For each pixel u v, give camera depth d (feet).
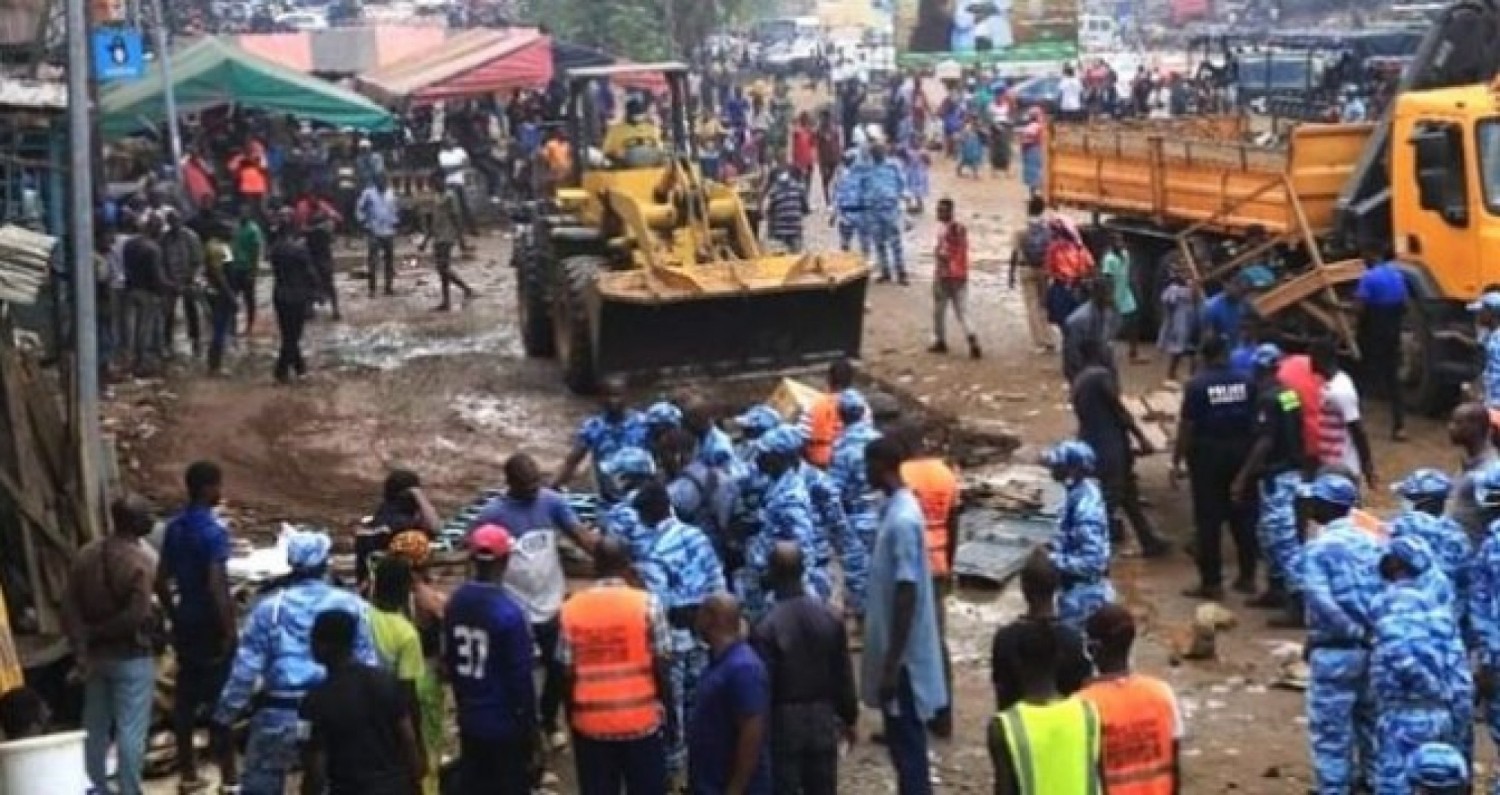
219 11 296.10
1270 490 59.47
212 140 158.81
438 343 110.73
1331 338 80.84
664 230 96.27
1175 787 33.63
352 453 84.28
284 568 60.13
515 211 122.21
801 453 51.37
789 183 128.26
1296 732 51.39
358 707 37.58
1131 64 299.58
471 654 41.34
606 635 41.22
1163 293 96.63
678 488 50.88
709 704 39.27
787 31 390.42
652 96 116.16
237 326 115.03
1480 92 83.82
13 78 82.48
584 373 93.97
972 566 64.59
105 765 45.75
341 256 146.00
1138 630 59.31
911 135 185.26
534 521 47.34
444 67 177.17
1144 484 75.56
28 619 51.44
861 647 52.19
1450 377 83.10
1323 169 90.53
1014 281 123.34
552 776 48.52
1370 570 43.24
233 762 47.19
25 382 53.78
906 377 96.17
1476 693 44.78
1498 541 43.96
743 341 92.17
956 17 283.38
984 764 49.78
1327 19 320.50
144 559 45.27
